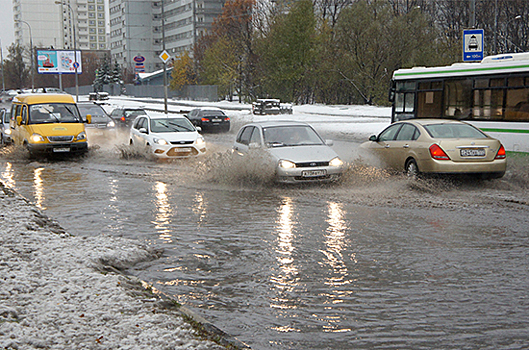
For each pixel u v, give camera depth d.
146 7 142.50
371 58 55.50
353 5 57.31
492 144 11.62
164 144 17.44
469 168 11.45
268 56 60.19
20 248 6.72
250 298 5.47
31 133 18.34
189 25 126.50
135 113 30.17
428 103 17.14
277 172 11.93
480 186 12.01
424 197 10.73
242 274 6.22
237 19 68.69
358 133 28.31
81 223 8.91
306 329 4.71
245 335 4.60
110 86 107.31
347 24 56.72
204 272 6.31
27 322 4.46
